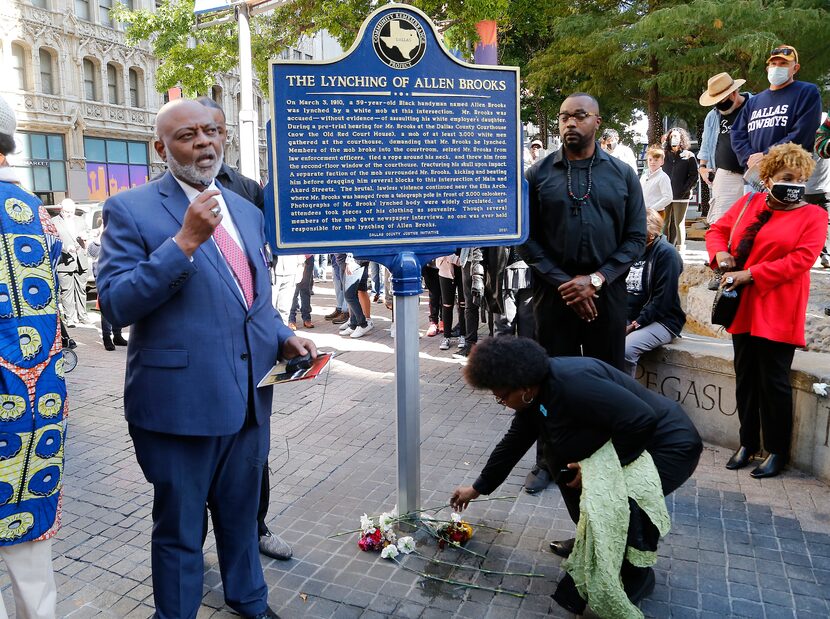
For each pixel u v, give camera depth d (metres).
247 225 2.61
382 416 5.31
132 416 2.40
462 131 3.25
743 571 3.03
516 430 2.97
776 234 3.74
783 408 3.88
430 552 3.25
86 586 3.04
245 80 9.96
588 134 3.54
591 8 18.98
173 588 2.45
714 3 14.22
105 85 30.30
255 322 2.53
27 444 2.26
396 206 3.20
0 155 2.30
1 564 3.23
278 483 4.08
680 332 4.87
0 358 2.17
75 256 9.76
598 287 3.52
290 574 3.09
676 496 3.76
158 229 2.34
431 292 8.07
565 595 2.73
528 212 3.57
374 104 3.10
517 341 2.64
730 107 6.04
